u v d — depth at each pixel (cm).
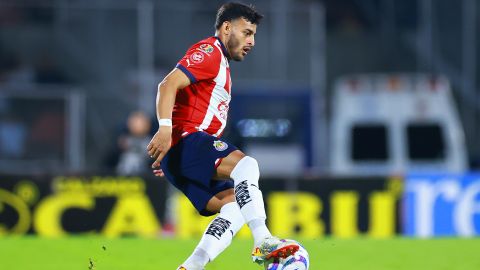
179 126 1895
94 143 6084
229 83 1925
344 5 6550
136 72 6203
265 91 6359
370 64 6525
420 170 5409
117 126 6100
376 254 2805
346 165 5403
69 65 6188
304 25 6431
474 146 6512
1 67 6141
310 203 3738
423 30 6600
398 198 3762
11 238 3294
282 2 6412
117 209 3691
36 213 3669
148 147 1802
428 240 3219
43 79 6134
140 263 2609
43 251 2866
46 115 6066
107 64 6206
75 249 2912
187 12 6269
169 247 2966
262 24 6394
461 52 6600
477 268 2534
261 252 1731
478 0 6619
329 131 6369
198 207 1938
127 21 6241
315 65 6431
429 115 5425
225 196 1925
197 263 1870
